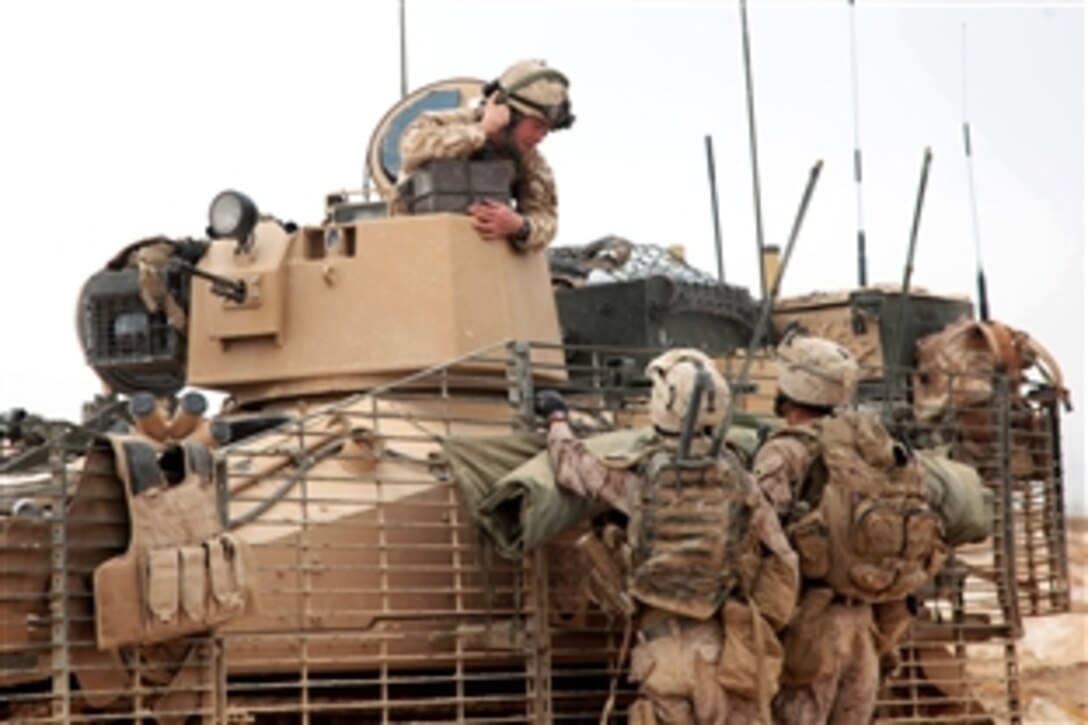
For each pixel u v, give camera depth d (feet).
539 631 62.34
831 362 62.75
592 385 71.97
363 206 71.67
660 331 77.05
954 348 79.51
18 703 56.34
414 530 61.52
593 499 60.13
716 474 58.44
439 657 60.90
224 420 63.41
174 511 56.03
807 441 61.26
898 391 75.56
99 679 56.34
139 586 54.95
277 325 67.51
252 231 67.56
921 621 73.67
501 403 67.67
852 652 61.41
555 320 71.92
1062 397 79.36
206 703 56.90
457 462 61.26
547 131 71.05
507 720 61.82
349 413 61.77
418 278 67.31
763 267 90.43
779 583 58.80
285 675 61.77
